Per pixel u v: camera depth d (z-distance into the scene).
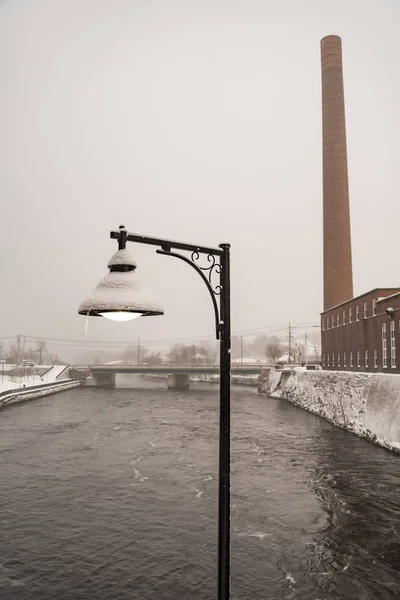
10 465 31.59
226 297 7.13
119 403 72.06
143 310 5.62
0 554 18.28
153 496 25.02
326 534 20.23
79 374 119.12
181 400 77.56
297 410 62.56
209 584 16.08
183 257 6.78
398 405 37.22
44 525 21.11
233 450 36.38
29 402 73.38
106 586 15.95
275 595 15.51
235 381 125.94
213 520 21.64
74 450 36.28
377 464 31.78
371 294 58.38
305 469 30.56
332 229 93.81
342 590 15.81
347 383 50.34
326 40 102.25
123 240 6.06
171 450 36.19
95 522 21.44
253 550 18.78
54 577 16.53
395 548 18.94
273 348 155.00
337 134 97.56
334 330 74.06
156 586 15.95
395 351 50.03
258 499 24.70
